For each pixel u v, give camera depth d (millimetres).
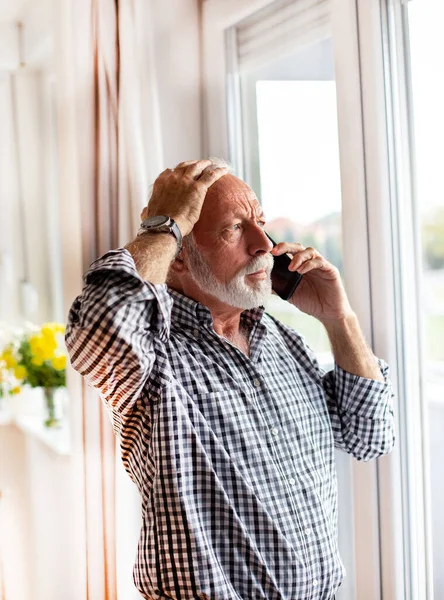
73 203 1860
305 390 1443
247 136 2018
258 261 1310
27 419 1903
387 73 1624
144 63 1921
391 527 1688
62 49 1841
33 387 1907
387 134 1631
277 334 1527
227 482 1230
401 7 1603
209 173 1243
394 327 1657
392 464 1676
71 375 1867
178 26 2018
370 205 1649
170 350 1268
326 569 1316
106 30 1878
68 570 1898
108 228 1895
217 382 1283
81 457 1866
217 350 1325
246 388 1312
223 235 1298
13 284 1923
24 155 1925
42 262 1951
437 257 1586
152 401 1223
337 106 1692
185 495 1188
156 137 1941
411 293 1643
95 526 1879
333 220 1782
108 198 1891
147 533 1229
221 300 1321
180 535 1182
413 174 1614
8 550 1876
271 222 1963
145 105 1925
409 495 1683
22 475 1899
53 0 1843
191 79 2039
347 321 1471
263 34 1924
